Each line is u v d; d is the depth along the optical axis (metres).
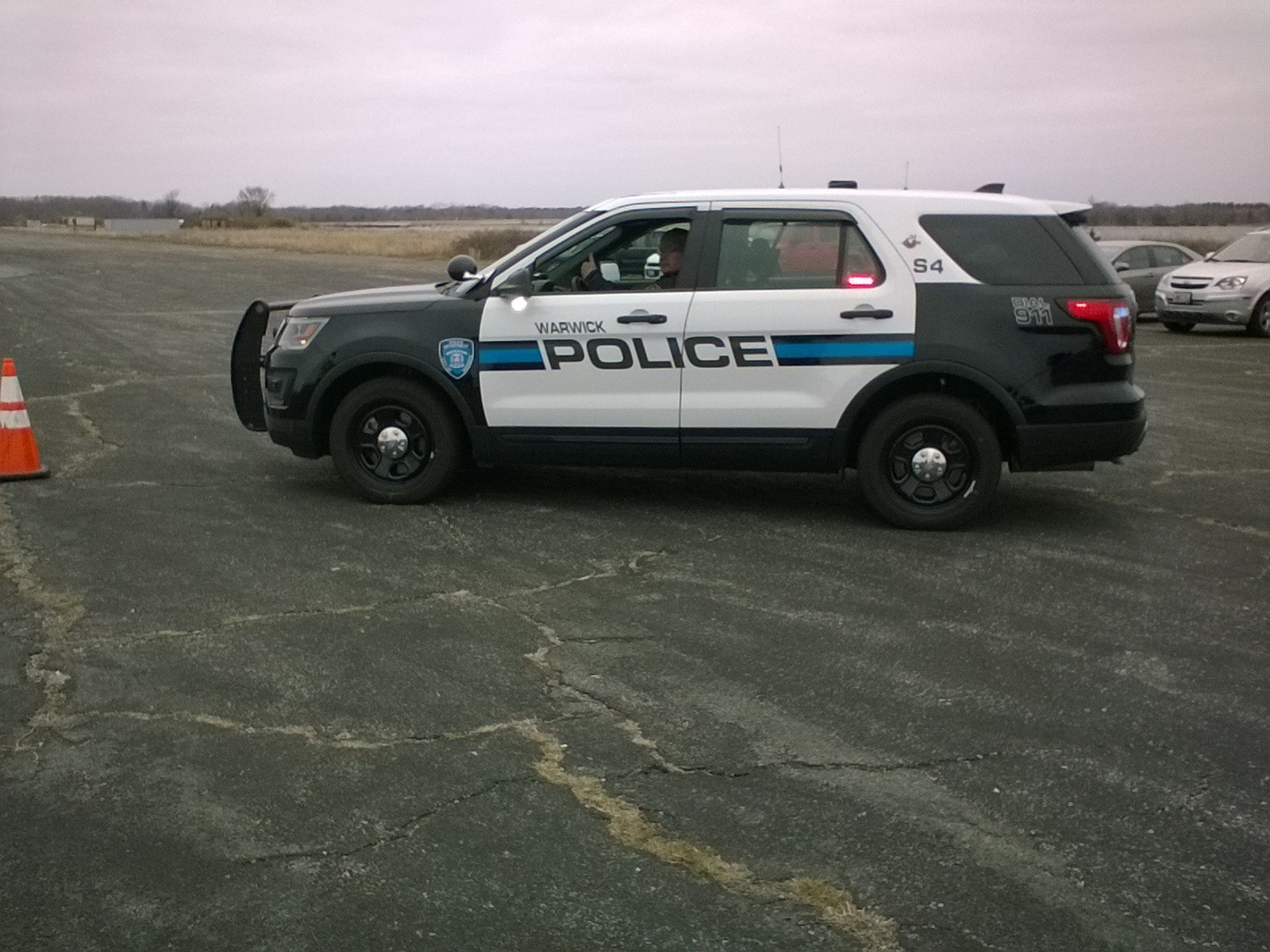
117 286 27.22
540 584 6.04
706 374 7.12
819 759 4.13
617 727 4.37
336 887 3.33
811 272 7.09
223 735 4.28
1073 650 5.21
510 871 3.41
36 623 5.38
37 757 4.10
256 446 9.36
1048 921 3.20
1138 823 3.73
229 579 6.04
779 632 5.38
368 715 4.45
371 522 7.18
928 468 7.07
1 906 3.23
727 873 3.41
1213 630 5.49
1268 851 3.57
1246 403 12.35
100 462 8.71
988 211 7.07
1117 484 8.52
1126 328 7.01
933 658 5.09
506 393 7.33
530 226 66.44
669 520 7.34
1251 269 19.27
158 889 3.31
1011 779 4.00
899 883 3.37
